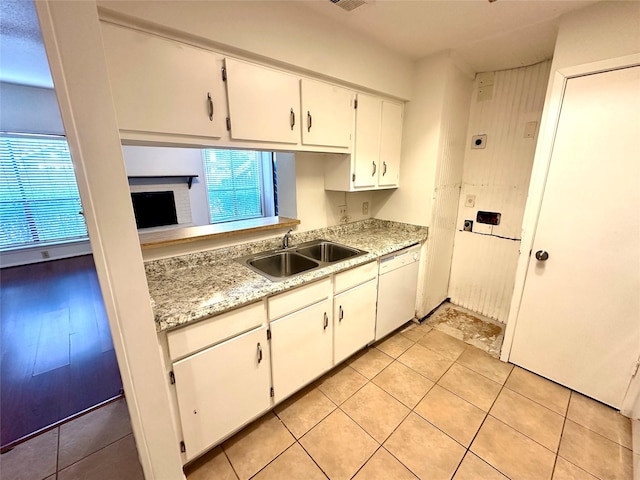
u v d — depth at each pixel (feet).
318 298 5.51
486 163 8.25
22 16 6.60
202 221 16.93
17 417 5.38
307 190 7.21
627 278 5.11
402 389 6.08
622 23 4.59
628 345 5.23
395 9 5.05
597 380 5.66
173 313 3.71
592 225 5.33
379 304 7.04
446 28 5.70
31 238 14.57
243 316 4.41
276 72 4.91
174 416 3.98
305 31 5.01
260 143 4.97
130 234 3.02
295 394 5.97
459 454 4.67
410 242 7.39
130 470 4.43
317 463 4.56
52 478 4.33
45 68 10.93
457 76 7.36
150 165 14.82
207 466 4.54
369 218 9.07
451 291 9.84
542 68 6.96
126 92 3.54
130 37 3.47
